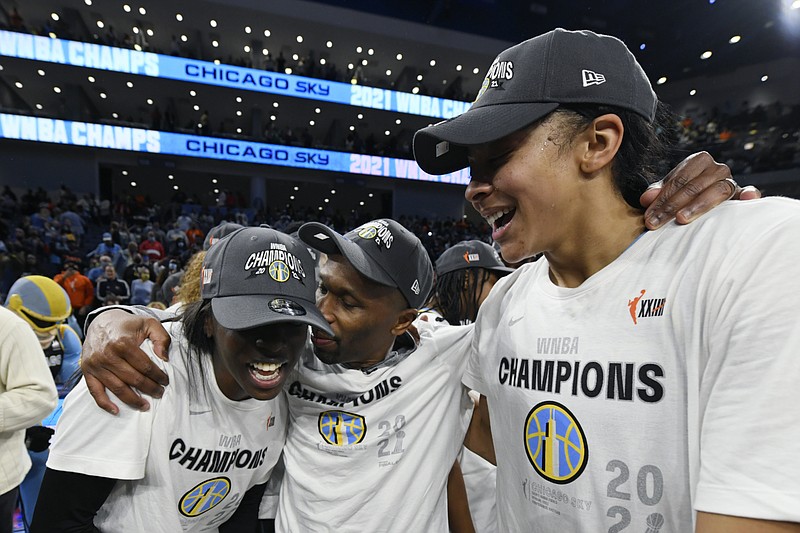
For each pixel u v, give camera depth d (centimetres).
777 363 43
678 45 1631
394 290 100
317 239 97
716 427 46
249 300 86
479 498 142
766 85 1557
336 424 104
